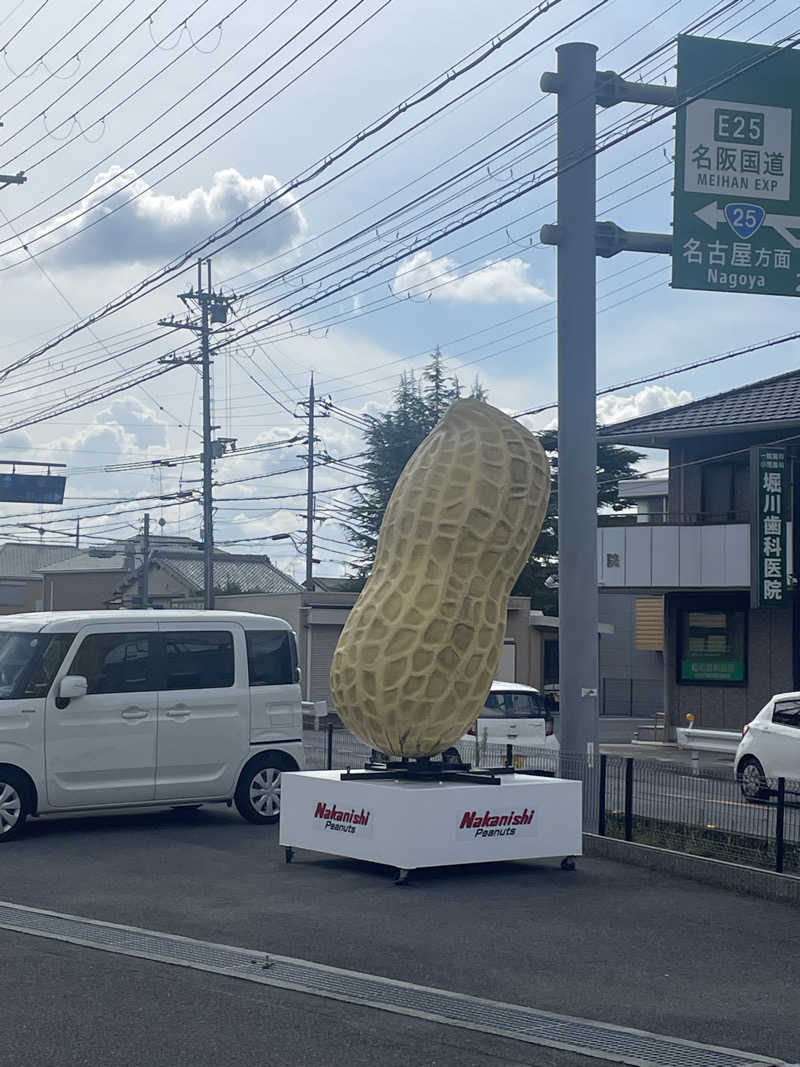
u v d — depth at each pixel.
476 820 11.89
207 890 11.22
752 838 12.30
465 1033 6.95
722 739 25.80
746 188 14.97
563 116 15.03
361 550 54.31
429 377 55.78
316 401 53.97
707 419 30.70
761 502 27.02
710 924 10.15
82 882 11.60
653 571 29.75
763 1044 6.98
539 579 51.81
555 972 8.48
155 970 8.20
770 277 14.97
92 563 69.81
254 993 7.67
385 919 10.05
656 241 15.10
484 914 10.31
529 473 12.79
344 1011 7.32
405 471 12.96
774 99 15.04
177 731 15.02
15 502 38.22
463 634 12.23
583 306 14.99
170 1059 6.40
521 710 21.42
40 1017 7.12
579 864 12.91
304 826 12.59
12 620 14.95
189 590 58.41
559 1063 6.47
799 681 29.08
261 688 15.74
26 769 14.11
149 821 15.84
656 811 13.70
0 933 9.32
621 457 50.66
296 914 10.20
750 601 28.98
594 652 14.92
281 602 40.88
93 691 14.62
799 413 29.02
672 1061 6.60
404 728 12.15
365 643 12.25
